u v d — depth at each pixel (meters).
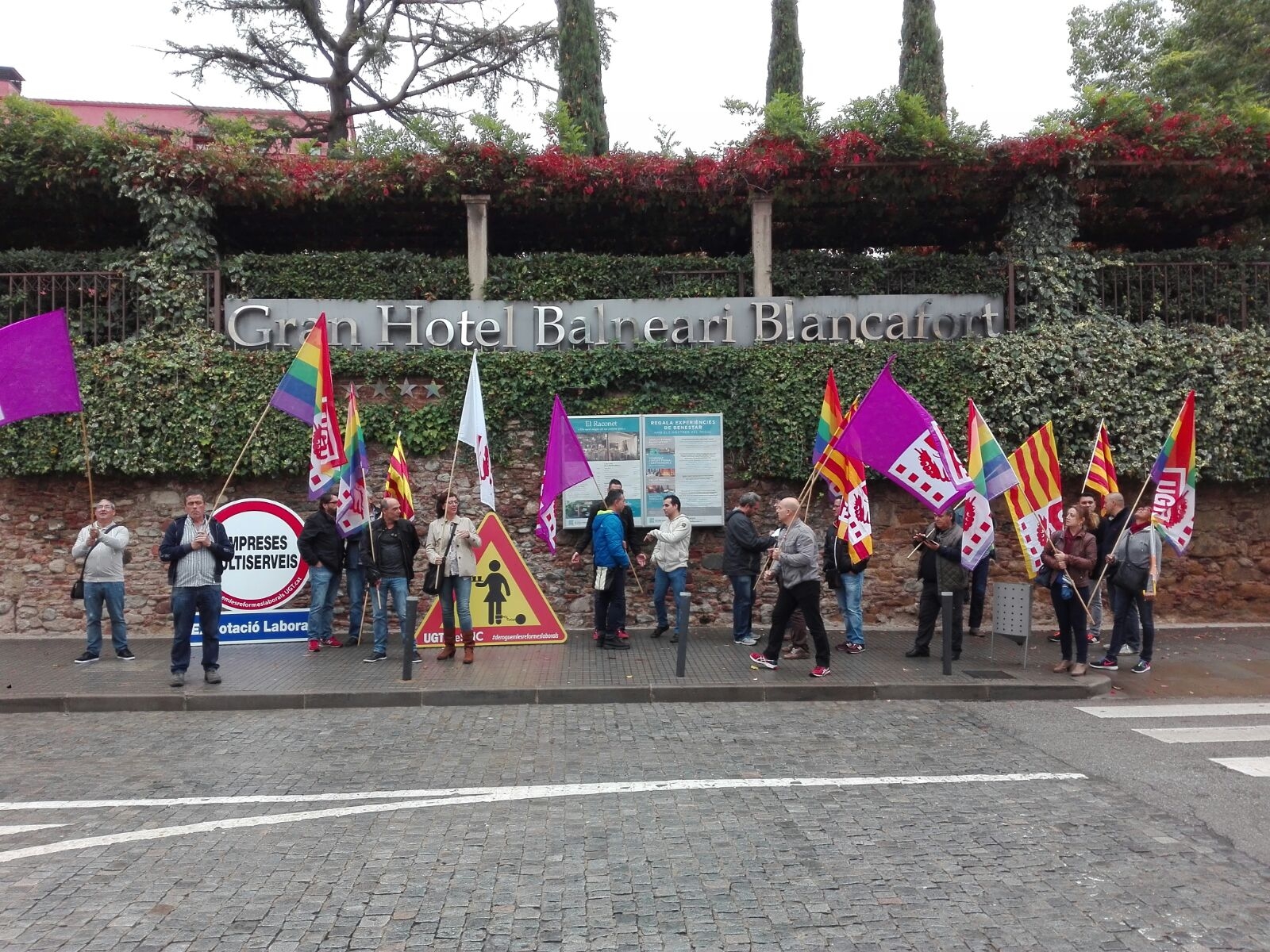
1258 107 14.29
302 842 5.67
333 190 14.03
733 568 12.06
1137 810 6.20
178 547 9.98
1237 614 13.93
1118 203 15.36
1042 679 10.17
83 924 4.57
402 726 8.67
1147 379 13.65
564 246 16.38
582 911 4.70
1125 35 25.84
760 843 5.61
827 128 14.14
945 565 11.30
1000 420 13.52
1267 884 5.00
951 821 5.98
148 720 9.02
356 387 13.34
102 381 12.95
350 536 11.93
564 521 13.23
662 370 13.35
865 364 13.37
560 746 7.92
